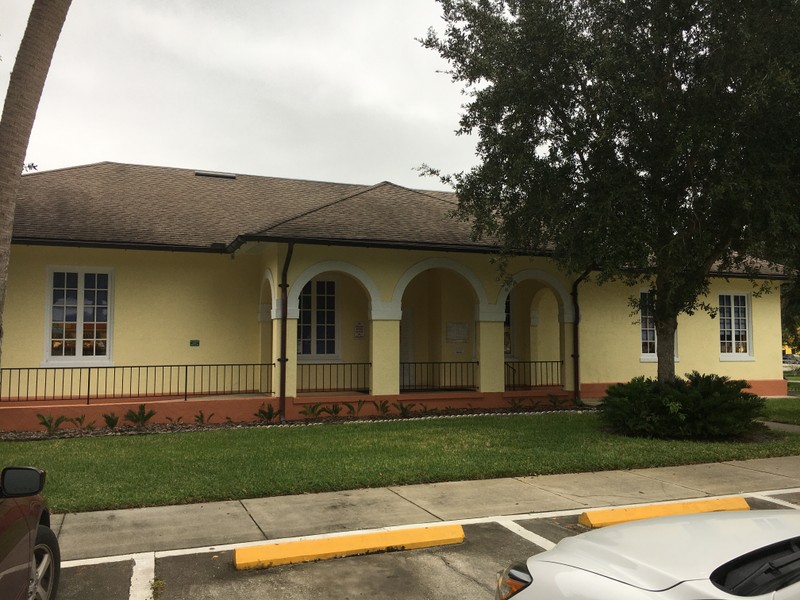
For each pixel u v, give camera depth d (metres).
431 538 5.80
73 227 14.23
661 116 10.70
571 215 11.02
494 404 15.76
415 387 17.31
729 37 10.12
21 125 6.59
